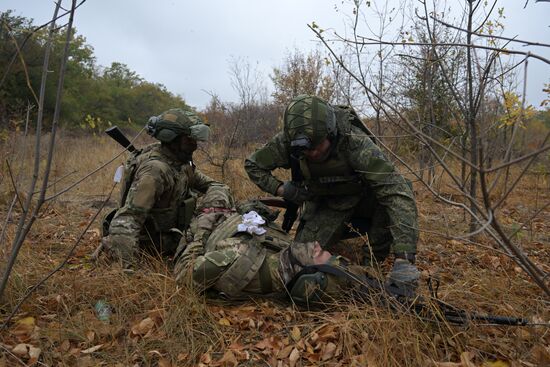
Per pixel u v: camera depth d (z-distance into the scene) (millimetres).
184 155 3613
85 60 28219
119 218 3369
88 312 2838
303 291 2814
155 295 3023
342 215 3584
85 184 7234
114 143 11914
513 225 4879
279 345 2605
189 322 2736
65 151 9727
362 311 2613
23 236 2414
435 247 4305
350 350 2404
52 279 3145
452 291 2928
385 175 3084
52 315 2781
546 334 2559
